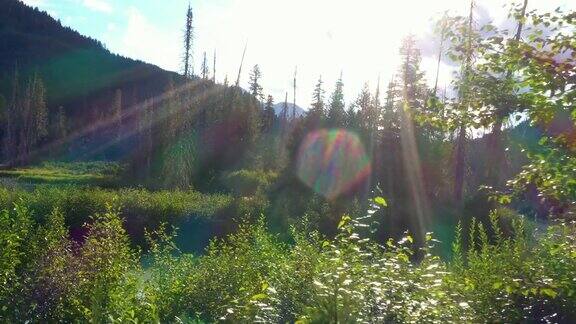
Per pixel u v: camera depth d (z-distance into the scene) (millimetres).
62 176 46062
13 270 6637
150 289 7832
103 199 19922
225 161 39875
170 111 38906
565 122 4750
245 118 41969
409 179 26891
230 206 21578
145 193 22594
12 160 66625
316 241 8320
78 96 104812
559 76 4453
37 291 6480
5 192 19797
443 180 27109
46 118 77312
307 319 4508
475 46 4973
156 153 38656
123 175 39156
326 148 29797
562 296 6004
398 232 20375
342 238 5434
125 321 6375
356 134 29984
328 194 28109
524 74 4625
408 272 4965
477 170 23062
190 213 20906
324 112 32500
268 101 62406
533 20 4742
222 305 7305
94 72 113875
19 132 68938
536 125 4871
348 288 4523
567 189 4344
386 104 28906
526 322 5980
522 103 4820
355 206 20438
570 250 5195
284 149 35844
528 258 6785
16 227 7152
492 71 4914
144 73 116875
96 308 6305
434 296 4781
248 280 7715
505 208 15148
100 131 83438
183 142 37406
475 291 6270
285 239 16797
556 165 4371
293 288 5504
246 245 8867
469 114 5066
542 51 4688
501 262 6867
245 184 32688
